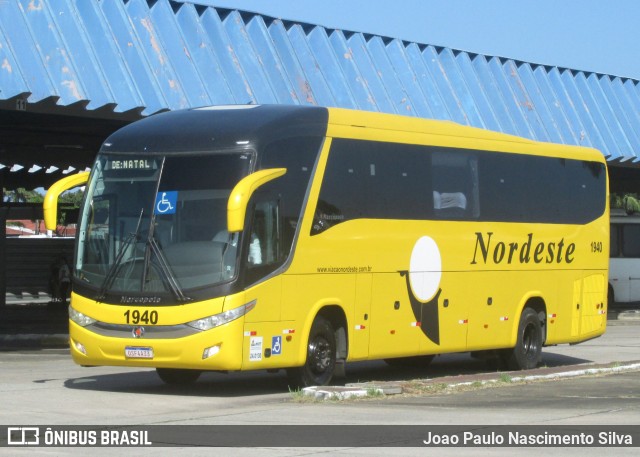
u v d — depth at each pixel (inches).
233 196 589.9
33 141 1366.9
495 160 815.7
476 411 558.6
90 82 932.6
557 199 874.1
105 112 954.7
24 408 566.3
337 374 689.0
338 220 677.3
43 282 2086.6
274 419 525.3
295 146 651.5
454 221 772.0
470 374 821.9
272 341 628.1
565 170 886.4
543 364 921.5
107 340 621.6
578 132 1448.1
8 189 2016.5
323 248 664.4
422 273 741.9
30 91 888.3
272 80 1093.8
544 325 863.1
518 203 833.5
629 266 1872.5
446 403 597.6
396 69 1253.7
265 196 628.4
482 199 799.7
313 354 661.9
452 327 769.6
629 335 1304.1
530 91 1413.6
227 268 607.8
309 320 653.9
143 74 979.9
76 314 635.5
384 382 685.3
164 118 668.7
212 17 1077.8
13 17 904.3
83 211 649.6
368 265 698.2
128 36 984.9
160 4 1037.8
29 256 2079.2
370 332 701.3
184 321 605.9
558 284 873.5
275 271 629.9
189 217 620.1
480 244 794.8
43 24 922.7
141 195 633.6
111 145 654.5
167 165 633.0
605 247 930.1
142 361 614.9
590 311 910.4
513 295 826.8
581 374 788.0
